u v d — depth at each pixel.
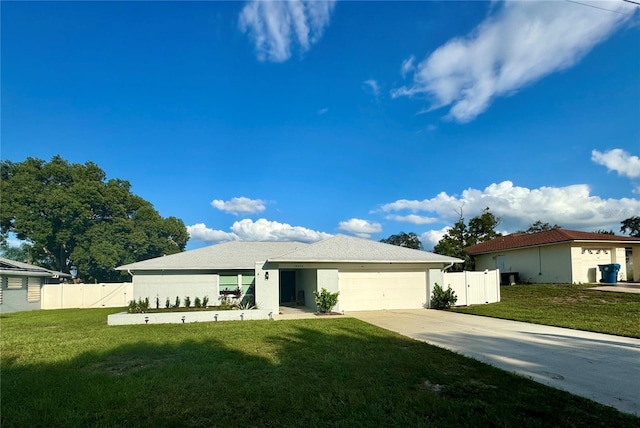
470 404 4.92
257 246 23.28
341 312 16.12
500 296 19.84
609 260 22.94
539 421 4.38
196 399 5.26
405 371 6.53
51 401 5.22
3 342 9.91
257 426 4.39
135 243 41.59
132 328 12.43
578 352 8.06
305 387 5.69
